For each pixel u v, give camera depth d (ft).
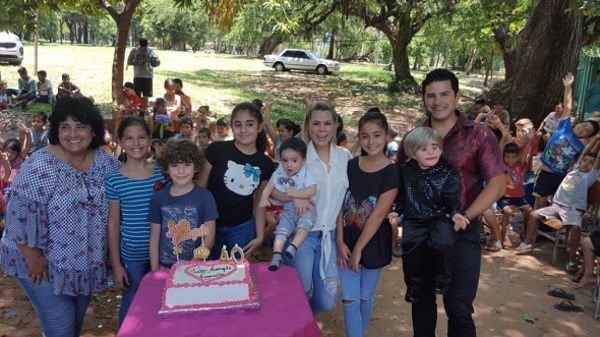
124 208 10.52
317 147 11.36
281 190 11.05
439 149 10.05
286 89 70.85
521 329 14.16
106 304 14.85
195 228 10.20
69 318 10.42
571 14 36.70
